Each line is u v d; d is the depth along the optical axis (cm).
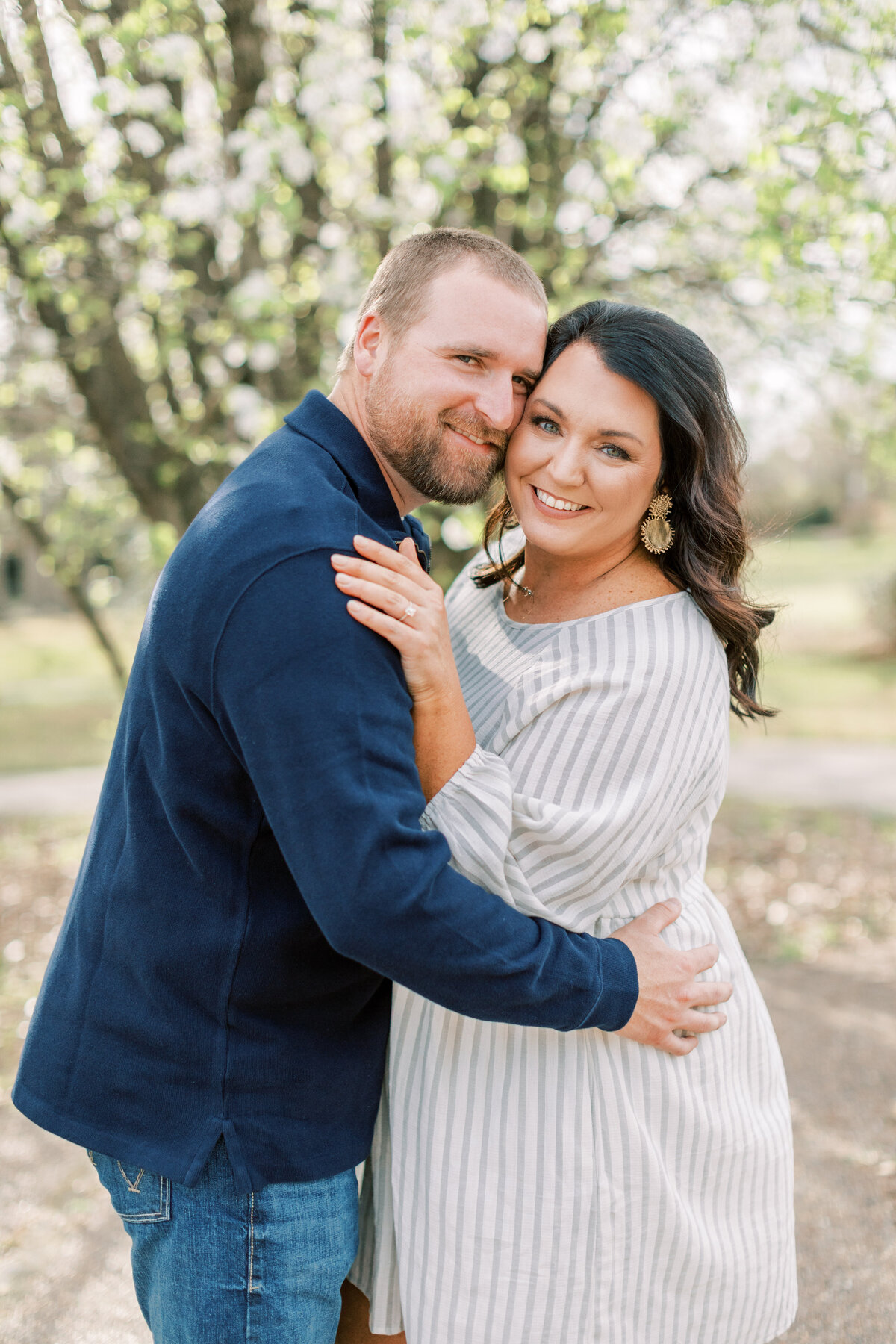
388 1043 166
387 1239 170
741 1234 169
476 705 175
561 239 479
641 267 509
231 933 140
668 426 168
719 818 749
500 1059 159
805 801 793
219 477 501
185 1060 141
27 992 450
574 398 163
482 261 155
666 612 169
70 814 807
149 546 560
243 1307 142
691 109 468
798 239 427
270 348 423
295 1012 146
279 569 132
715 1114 166
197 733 137
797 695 1340
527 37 451
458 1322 154
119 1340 239
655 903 168
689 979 161
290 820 127
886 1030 395
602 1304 154
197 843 139
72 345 464
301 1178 145
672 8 436
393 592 137
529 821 150
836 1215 282
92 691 1650
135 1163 140
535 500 172
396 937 127
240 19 406
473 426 157
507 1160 155
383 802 127
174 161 400
